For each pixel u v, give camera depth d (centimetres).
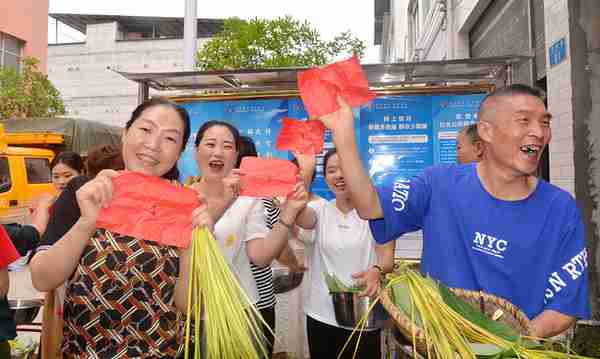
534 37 525
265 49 861
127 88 2944
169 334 163
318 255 295
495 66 424
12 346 304
